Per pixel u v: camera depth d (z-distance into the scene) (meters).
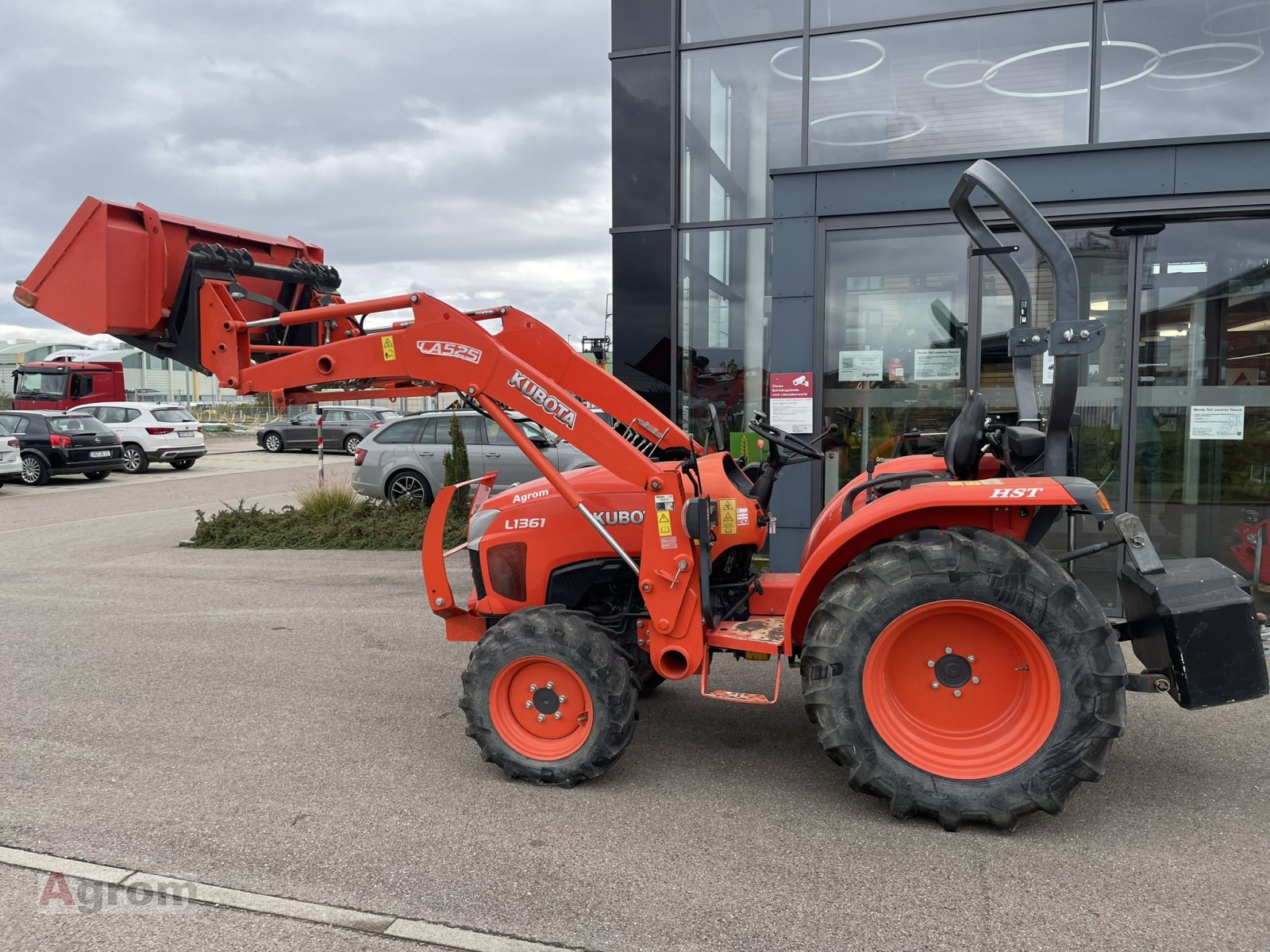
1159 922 2.64
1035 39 7.16
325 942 2.61
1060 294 3.39
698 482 3.70
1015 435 3.59
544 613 3.72
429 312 3.92
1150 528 6.31
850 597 3.24
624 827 3.32
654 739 4.25
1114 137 7.00
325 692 4.99
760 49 8.00
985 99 7.37
